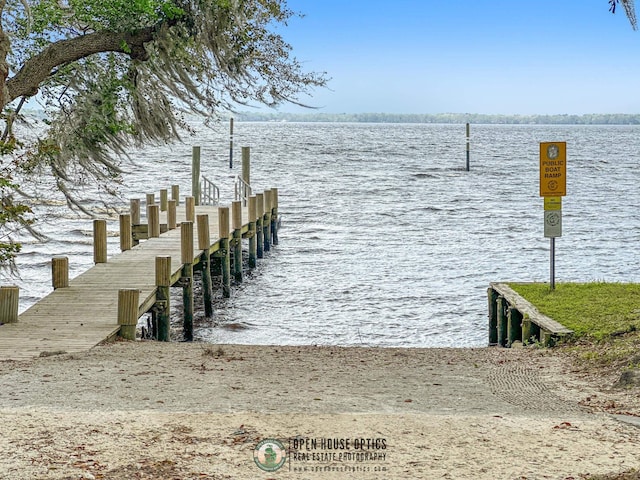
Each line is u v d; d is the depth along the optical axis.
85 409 7.54
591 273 25.39
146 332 17.42
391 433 6.85
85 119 17.92
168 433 6.71
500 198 49.62
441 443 6.57
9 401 7.92
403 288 23.39
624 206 44.69
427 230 35.41
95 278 16.59
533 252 29.42
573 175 69.19
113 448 6.26
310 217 39.97
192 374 9.76
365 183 59.62
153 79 18.14
